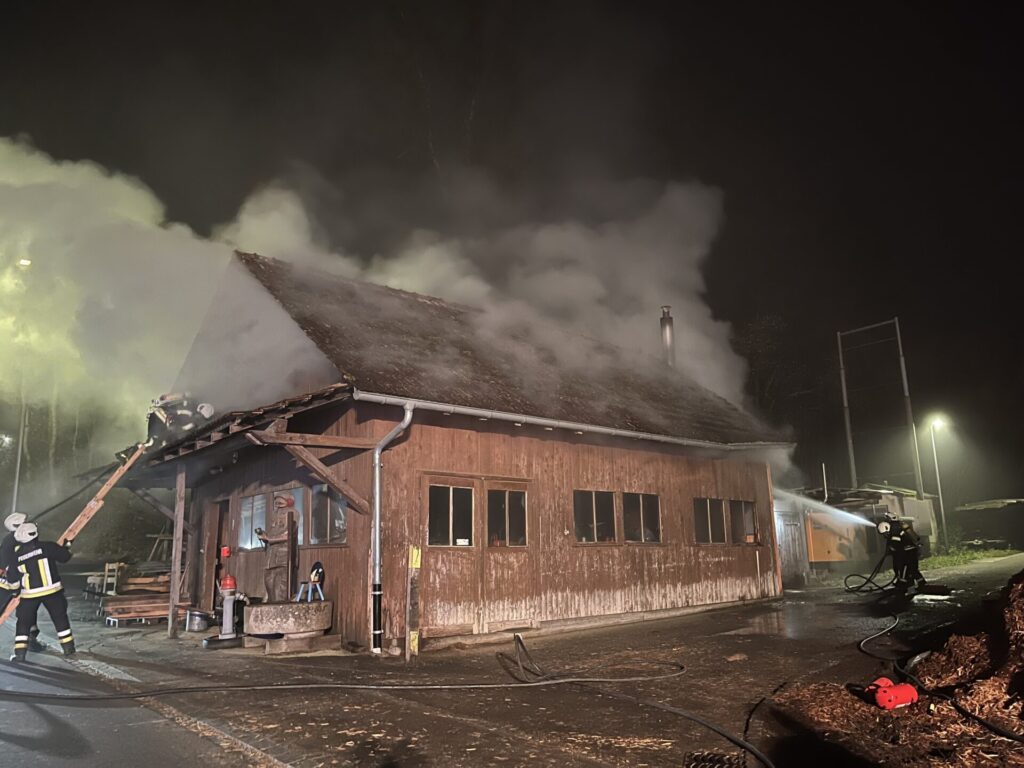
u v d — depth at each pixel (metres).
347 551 10.36
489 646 10.57
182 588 14.73
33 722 6.00
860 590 17.45
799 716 6.18
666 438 13.98
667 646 10.18
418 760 5.06
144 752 5.23
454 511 11.05
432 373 11.41
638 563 13.67
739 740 5.45
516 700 6.86
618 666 8.70
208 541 14.28
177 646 10.55
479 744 5.43
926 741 5.38
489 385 12.07
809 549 23.00
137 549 25.94
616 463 13.72
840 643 10.02
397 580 10.12
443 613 10.58
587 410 13.14
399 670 8.60
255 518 12.92
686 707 6.55
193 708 6.51
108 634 11.97
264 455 12.79
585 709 6.49
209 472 14.41
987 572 20.98
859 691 6.99
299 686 7.40
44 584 9.34
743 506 16.64
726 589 15.43
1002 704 5.89
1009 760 4.88
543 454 12.47
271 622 9.74
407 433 10.64
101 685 7.67
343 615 10.26
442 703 6.74
